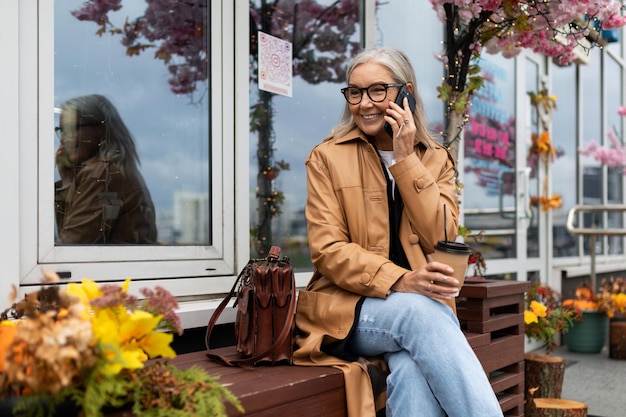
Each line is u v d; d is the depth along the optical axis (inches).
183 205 101.7
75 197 87.0
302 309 87.0
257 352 79.7
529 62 215.8
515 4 111.2
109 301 53.9
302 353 80.5
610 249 287.0
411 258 86.4
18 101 76.9
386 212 87.2
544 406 125.3
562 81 246.1
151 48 98.3
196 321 92.0
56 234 84.4
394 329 77.8
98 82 91.0
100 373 51.7
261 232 119.1
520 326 116.6
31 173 79.7
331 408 75.2
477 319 106.0
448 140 121.6
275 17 122.6
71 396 52.0
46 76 81.7
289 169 125.5
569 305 194.4
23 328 49.5
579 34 117.6
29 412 51.0
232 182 108.1
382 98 88.2
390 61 89.7
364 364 80.0
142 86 97.0
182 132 102.2
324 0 133.2
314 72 131.6
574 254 251.4
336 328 82.3
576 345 209.9
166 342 57.7
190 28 103.9
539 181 221.3
